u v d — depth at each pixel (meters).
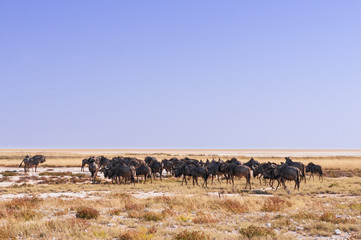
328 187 28.25
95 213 15.10
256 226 12.82
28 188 27.28
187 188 27.80
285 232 12.48
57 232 12.05
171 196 22.38
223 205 17.81
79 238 11.18
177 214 16.09
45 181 34.44
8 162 60.16
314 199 21.69
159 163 36.66
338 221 14.05
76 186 29.12
